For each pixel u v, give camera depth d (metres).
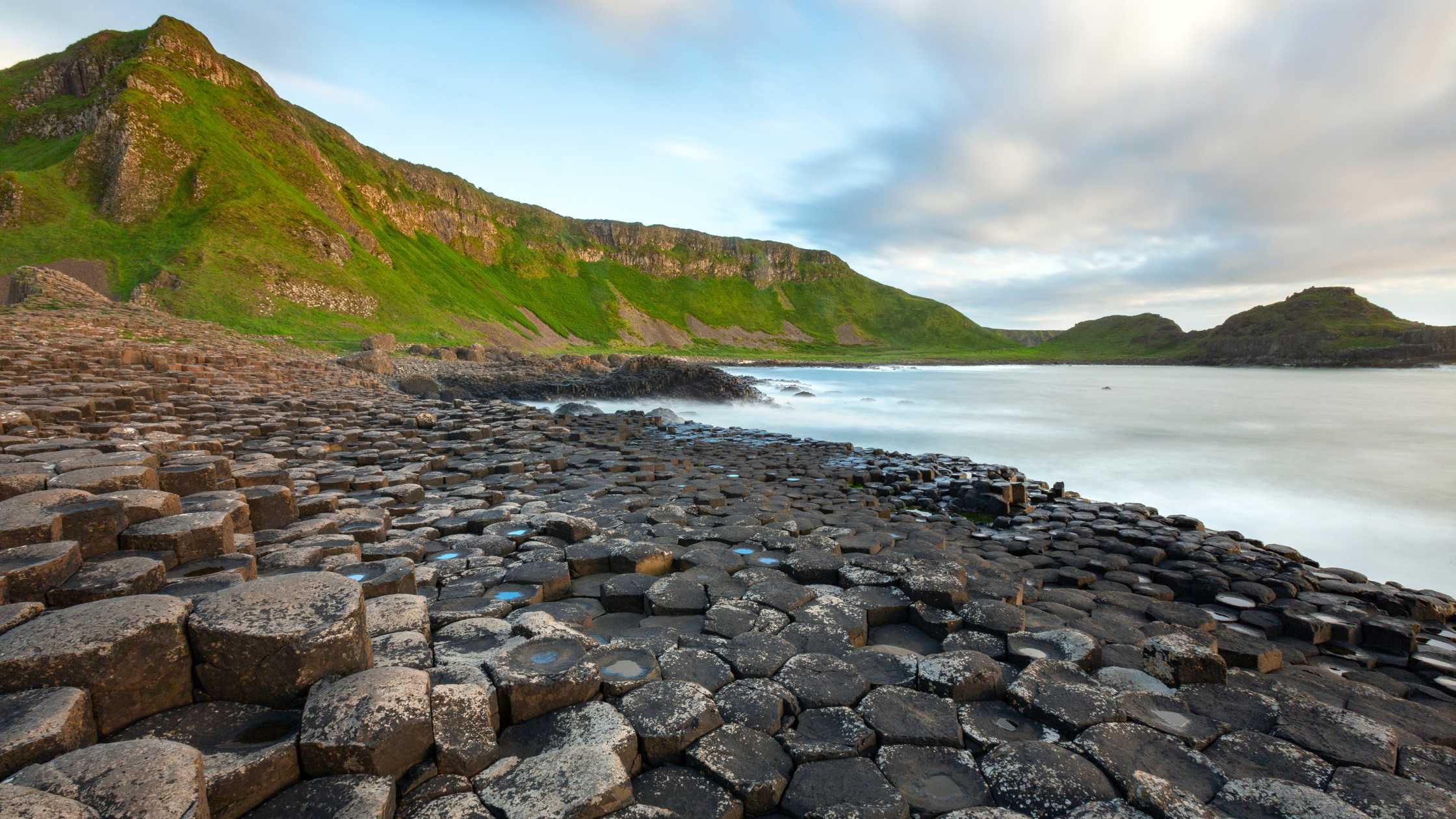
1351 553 13.70
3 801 2.21
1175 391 56.72
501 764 3.30
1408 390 58.62
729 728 3.93
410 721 3.11
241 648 3.25
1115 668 5.06
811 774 3.61
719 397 42.00
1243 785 3.60
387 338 54.28
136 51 87.38
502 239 166.00
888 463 17.31
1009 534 10.84
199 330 40.25
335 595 3.62
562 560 7.08
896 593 6.29
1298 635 7.20
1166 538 10.45
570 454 15.80
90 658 2.93
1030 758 3.75
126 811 2.33
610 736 3.55
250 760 2.80
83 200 65.44
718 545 7.96
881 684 4.61
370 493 9.67
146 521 4.96
